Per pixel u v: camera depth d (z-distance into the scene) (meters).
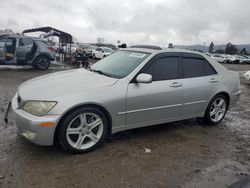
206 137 4.88
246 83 13.68
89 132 3.89
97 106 3.86
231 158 4.08
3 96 6.94
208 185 3.30
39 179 3.16
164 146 4.33
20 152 3.77
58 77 4.34
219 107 5.59
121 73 4.34
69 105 3.58
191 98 4.91
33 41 13.22
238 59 44.09
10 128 4.59
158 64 4.55
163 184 3.24
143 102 4.25
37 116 3.51
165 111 4.59
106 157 3.80
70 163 3.57
